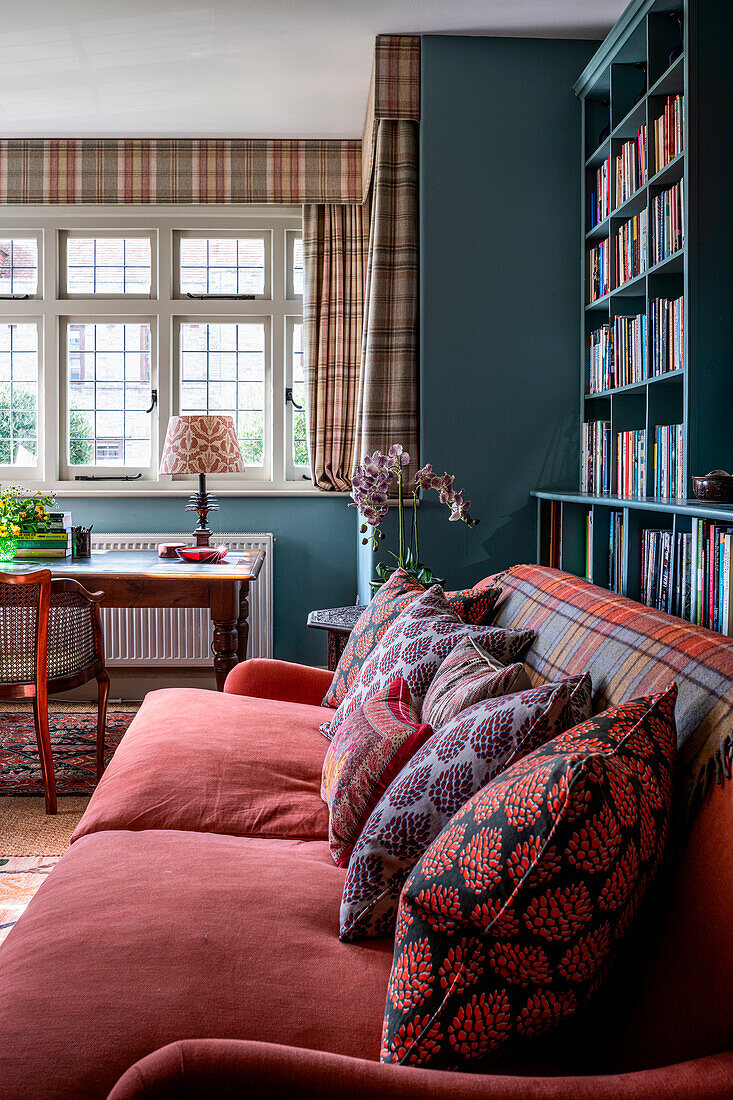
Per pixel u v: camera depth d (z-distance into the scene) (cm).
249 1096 79
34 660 297
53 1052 99
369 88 382
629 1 285
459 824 98
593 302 328
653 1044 91
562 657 159
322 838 171
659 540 235
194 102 399
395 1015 92
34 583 288
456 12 314
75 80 373
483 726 124
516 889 84
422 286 337
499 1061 95
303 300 454
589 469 328
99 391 472
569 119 338
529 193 338
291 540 471
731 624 184
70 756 355
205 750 202
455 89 335
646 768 97
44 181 448
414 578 267
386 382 349
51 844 270
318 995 110
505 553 341
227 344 473
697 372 239
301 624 472
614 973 99
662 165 260
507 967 88
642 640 139
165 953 117
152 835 162
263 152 448
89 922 126
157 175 448
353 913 124
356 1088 79
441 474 338
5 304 463
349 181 448
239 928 125
